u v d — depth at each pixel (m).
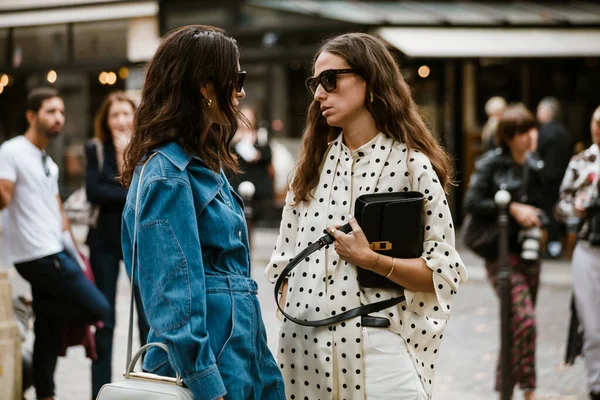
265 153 15.73
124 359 9.12
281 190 19.59
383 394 3.91
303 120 19.31
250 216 10.32
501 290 7.20
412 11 18.11
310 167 4.22
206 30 3.66
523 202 7.57
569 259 16.25
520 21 17.67
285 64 19.20
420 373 4.00
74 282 6.83
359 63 4.02
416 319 3.99
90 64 21.44
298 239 4.19
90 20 21.28
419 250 3.96
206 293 3.54
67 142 22.12
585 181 7.41
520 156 7.66
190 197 3.47
